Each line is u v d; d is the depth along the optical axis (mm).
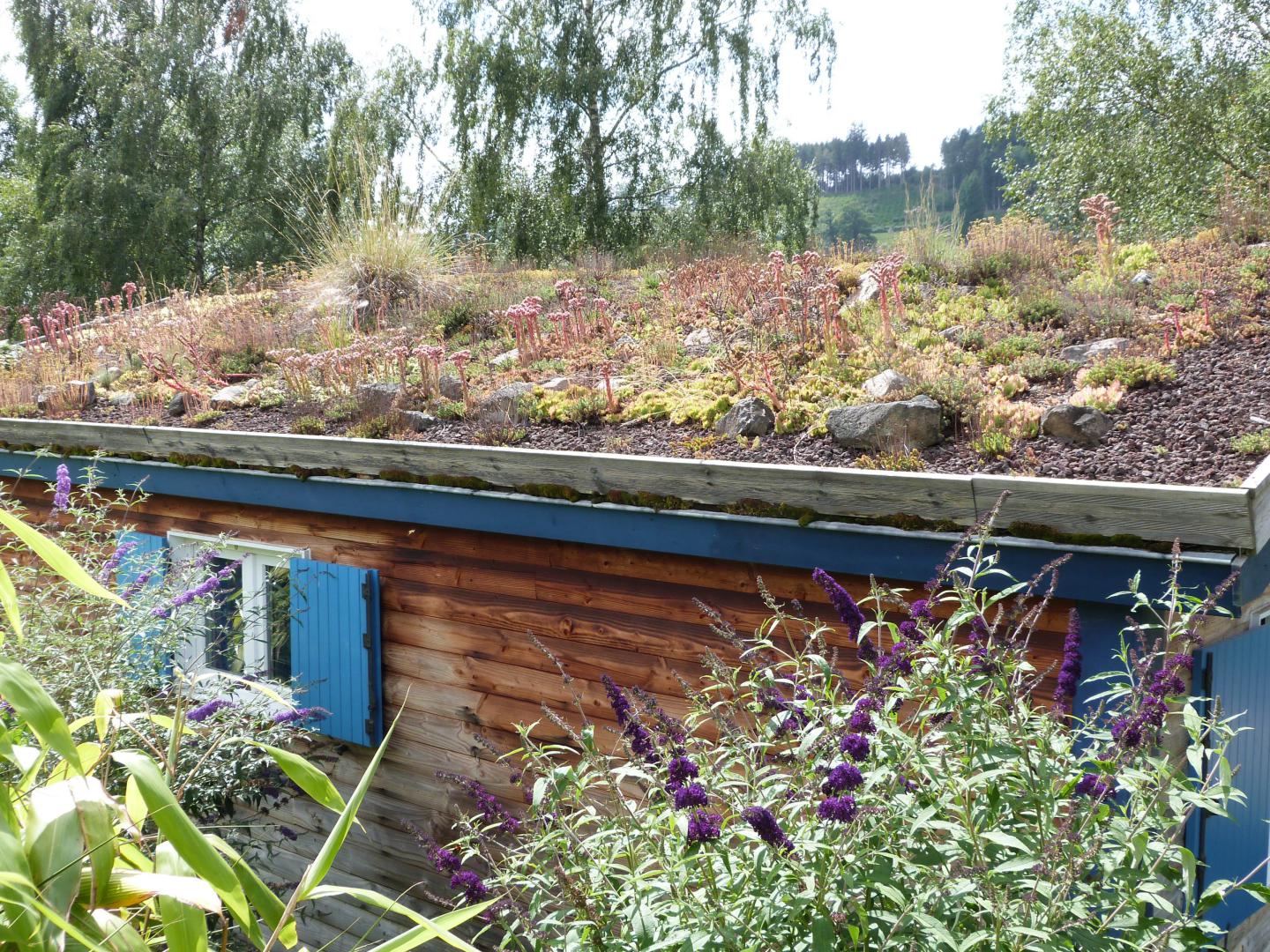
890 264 6020
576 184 22125
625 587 4215
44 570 4414
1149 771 2432
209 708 3785
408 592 5035
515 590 4598
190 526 6133
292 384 7199
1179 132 19281
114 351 9836
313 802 5512
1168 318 5215
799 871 2115
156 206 25438
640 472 3857
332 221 10711
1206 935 2170
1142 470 3549
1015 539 3104
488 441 5195
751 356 5680
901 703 3154
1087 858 1990
